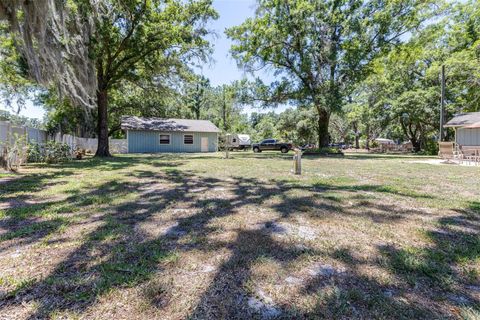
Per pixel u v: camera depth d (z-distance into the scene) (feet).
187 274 6.01
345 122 123.03
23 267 6.24
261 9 53.06
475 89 60.23
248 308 4.80
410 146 95.25
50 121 74.64
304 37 52.08
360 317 4.52
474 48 53.31
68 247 7.45
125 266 6.34
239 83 59.00
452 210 11.39
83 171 25.21
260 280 5.76
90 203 12.57
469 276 5.90
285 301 5.00
